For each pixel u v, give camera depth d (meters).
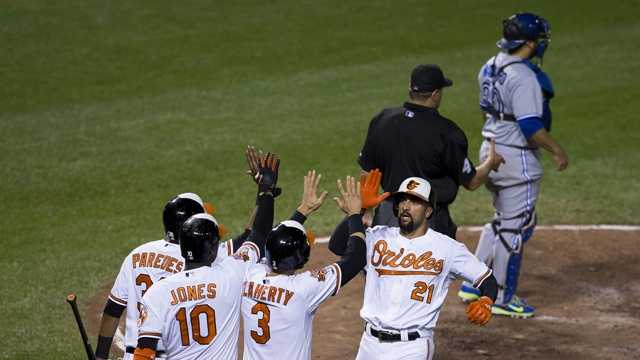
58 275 39.12
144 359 21.72
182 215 24.52
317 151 55.59
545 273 39.72
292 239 22.89
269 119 62.00
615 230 44.50
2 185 49.94
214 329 22.50
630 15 90.69
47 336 33.47
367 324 25.81
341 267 23.73
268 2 91.81
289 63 76.31
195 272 22.59
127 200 48.22
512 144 35.09
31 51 76.56
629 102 65.19
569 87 68.94
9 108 64.38
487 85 35.47
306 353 23.47
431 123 30.33
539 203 48.06
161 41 80.12
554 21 88.88
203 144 56.84
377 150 31.16
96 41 79.50
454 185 30.73
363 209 25.50
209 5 90.12
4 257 41.06
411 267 25.25
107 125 60.75
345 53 79.00
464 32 84.81
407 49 80.19
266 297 23.05
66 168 52.62
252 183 50.59
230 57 77.31
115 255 41.38
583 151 56.03
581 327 34.25
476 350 32.28
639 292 37.69
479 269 25.27
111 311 25.06
